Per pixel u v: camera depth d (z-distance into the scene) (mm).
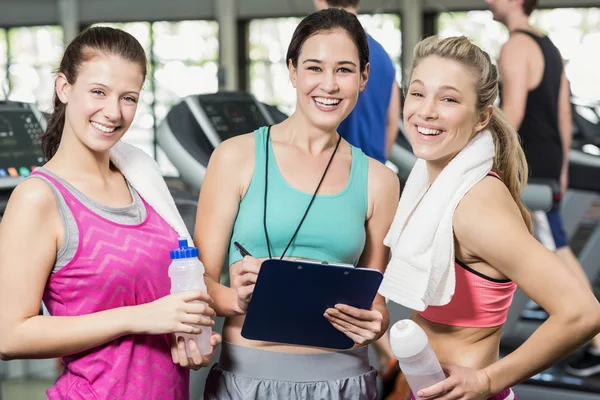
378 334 1620
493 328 1518
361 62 1712
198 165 3186
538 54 3363
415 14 12602
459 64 1472
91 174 1504
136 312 1435
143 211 1554
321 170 1722
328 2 2736
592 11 11625
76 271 1439
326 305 1564
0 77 14305
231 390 1675
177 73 13758
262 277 1496
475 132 1522
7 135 2822
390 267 1526
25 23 14219
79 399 1469
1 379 2746
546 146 3420
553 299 1361
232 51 13461
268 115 3594
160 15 13727
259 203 1687
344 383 1670
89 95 1447
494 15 3502
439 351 1549
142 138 13719
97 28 1484
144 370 1497
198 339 1531
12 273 1399
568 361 3527
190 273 1496
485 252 1417
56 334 1404
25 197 1415
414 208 1576
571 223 4223
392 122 2922
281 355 1660
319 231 1683
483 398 1414
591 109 4680
